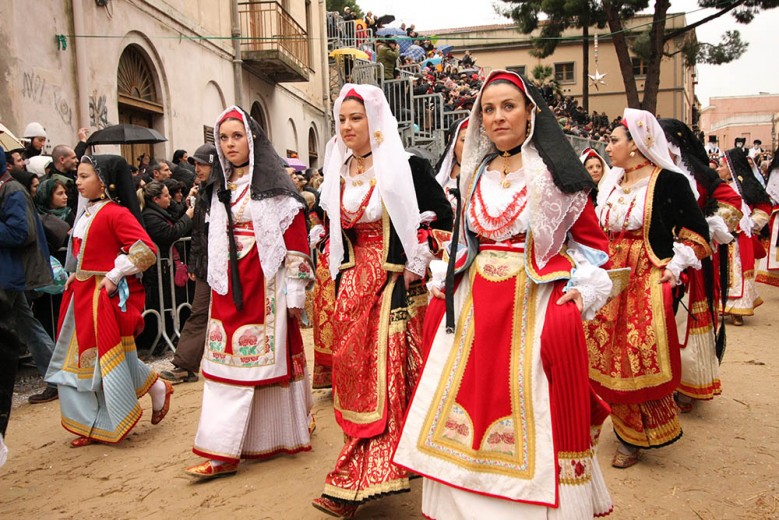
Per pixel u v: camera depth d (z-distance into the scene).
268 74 15.55
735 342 6.82
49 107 7.88
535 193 2.49
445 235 3.33
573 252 2.62
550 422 2.37
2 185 4.90
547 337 2.43
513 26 37.44
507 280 2.55
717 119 82.50
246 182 3.75
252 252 3.68
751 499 3.34
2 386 3.13
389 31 23.31
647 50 22.23
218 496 3.46
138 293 4.40
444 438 2.55
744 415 4.61
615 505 3.28
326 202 3.48
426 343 2.74
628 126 3.89
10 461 4.10
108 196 4.33
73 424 4.29
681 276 4.04
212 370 3.70
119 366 4.18
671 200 3.82
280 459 3.94
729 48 24.02
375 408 3.12
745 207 7.54
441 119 14.16
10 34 7.24
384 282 3.29
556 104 23.92
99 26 8.82
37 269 5.00
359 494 2.97
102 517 3.29
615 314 3.79
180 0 11.24
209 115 12.59
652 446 3.69
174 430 4.56
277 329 3.70
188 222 6.46
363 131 3.30
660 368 3.64
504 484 2.38
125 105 9.73
